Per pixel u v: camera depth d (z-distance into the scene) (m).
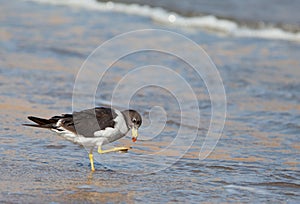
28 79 16.27
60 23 22.97
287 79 17.78
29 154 11.18
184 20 25.05
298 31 24.08
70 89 15.69
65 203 9.04
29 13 24.31
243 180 10.47
